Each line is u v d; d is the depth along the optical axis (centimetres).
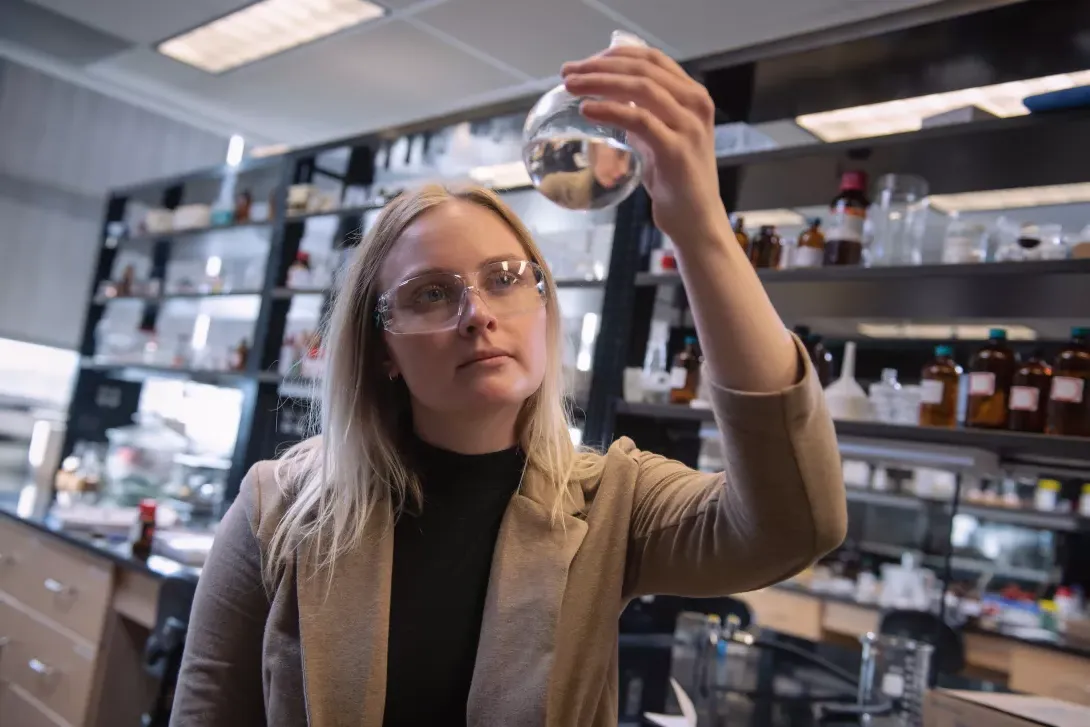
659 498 92
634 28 339
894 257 210
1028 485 351
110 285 475
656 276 232
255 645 96
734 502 78
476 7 339
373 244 98
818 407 73
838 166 219
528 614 85
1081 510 340
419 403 96
